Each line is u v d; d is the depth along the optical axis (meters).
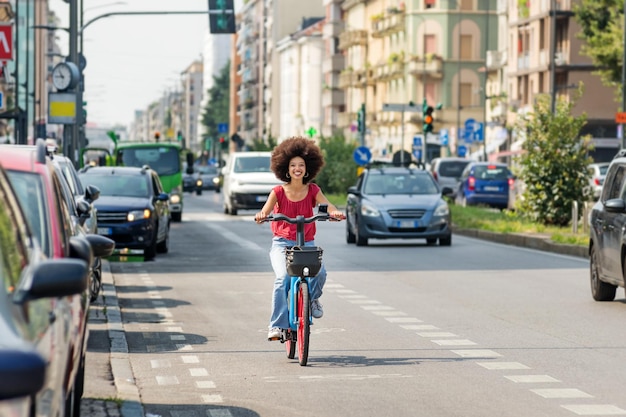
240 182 80.38
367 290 29.89
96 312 24.39
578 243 44.47
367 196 48.88
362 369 17.70
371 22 187.50
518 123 56.09
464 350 19.66
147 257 40.62
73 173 31.23
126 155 82.38
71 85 50.00
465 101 168.25
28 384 7.11
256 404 14.96
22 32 137.00
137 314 24.95
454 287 30.67
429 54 167.38
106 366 17.56
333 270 36.09
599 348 19.89
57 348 8.62
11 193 9.32
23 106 135.00
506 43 156.88
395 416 14.16
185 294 29.12
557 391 15.82
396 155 79.56
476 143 150.75
